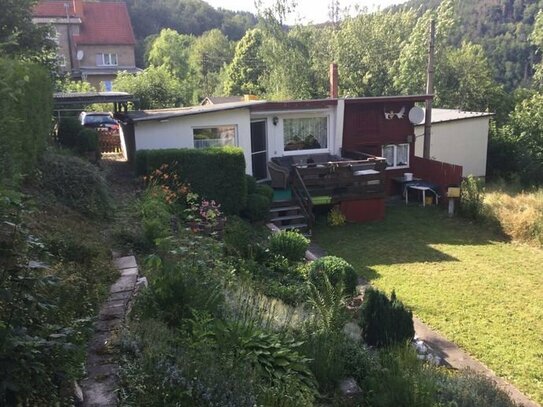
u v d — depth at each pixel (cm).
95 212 887
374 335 692
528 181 2361
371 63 3488
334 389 548
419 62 3259
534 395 657
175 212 1084
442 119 2223
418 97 1845
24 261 353
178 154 1248
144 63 6266
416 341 759
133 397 391
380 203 1602
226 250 970
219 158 1271
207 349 455
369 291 716
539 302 959
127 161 1731
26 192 791
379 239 1400
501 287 1039
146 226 823
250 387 429
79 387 398
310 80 3391
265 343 529
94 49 4950
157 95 3014
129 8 7538
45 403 345
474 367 721
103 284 609
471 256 1252
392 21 3581
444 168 1753
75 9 4984
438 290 1022
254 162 1658
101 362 438
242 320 564
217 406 394
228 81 4781
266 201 1367
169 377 400
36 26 1588
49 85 1120
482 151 2328
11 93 673
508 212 1470
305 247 1076
